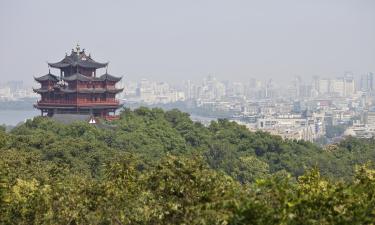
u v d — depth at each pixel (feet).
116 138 552.41
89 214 183.62
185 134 633.20
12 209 193.16
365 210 126.31
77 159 441.27
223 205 132.98
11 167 298.15
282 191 126.00
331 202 128.57
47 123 584.40
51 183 227.61
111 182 181.37
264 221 120.78
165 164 162.09
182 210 150.20
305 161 587.68
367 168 166.61
